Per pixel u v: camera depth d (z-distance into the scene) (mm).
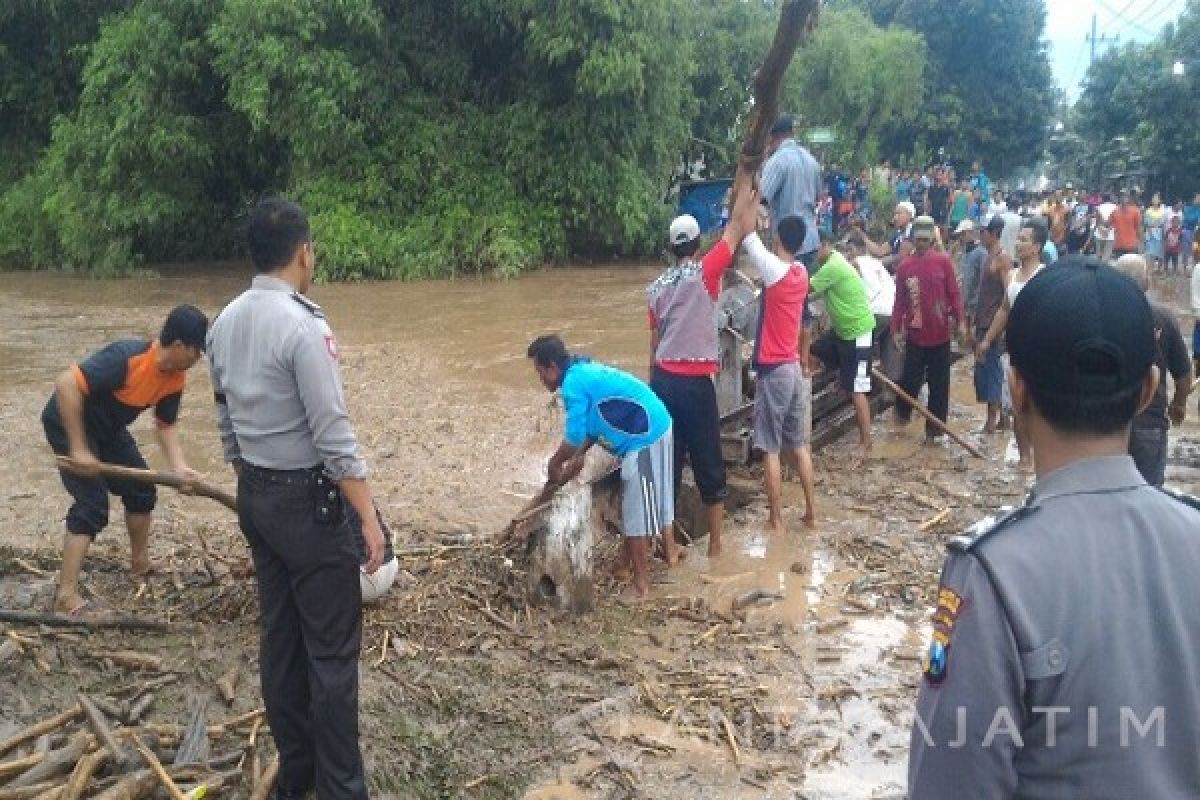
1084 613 1663
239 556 5832
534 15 20328
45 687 4598
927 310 9055
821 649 5289
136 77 20453
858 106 31750
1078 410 1756
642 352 12672
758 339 6773
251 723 4383
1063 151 59844
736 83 25281
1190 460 8523
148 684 4602
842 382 8852
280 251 3541
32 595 5410
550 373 5727
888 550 6594
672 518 6070
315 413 3445
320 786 3756
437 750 4383
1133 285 1787
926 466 8492
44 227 21875
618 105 21172
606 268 21562
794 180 9383
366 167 20750
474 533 6441
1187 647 1682
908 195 30188
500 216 20750
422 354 12539
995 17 46688
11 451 8328
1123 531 1720
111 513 6793
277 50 19188
